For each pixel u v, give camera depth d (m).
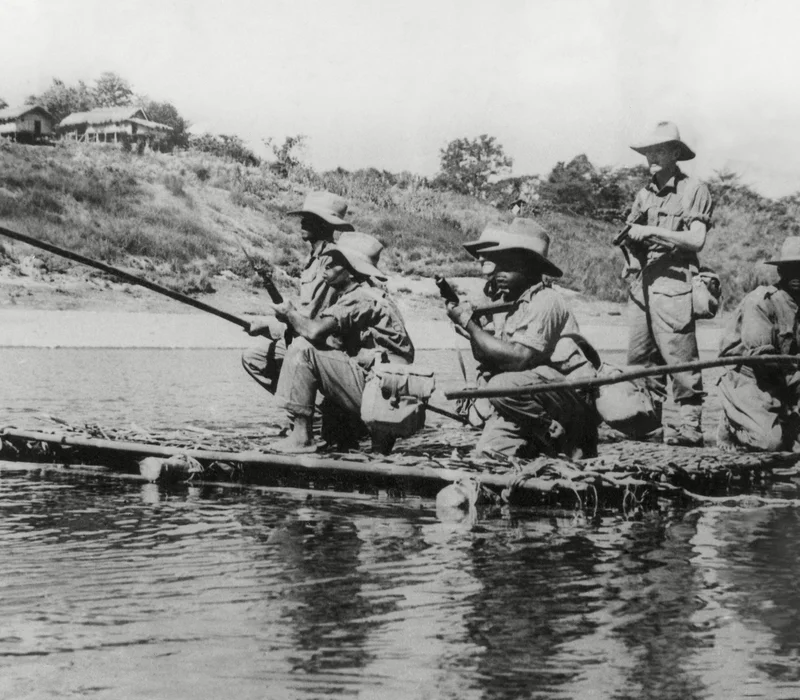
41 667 4.21
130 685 4.06
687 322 10.47
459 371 18.78
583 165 39.81
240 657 4.32
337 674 4.18
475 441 10.03
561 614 4.88
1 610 4.86
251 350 9.39
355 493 7.90
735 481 8.55
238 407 13.28
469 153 41.19
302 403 8.66
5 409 12.45
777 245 38.81
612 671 4.21
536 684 4.10
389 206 39.38
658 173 10.67
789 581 5.43
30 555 5.84
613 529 6.70
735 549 6.15
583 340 8.74
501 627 4.70
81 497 7.58
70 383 15.67
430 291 31.56
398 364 8.54
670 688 4.06
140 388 15.32
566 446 8.48
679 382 10.42
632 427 8.54
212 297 30.02
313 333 8.65
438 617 4.82
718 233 39.56
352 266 8.94
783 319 9.86
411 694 4.00
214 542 6.20
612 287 34.19
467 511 7.21
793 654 4.39
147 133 41.75
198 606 4.95
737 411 9.77
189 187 37.81
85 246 31.25
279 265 34.00
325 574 5.50
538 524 6.84
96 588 5.21
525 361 8.23
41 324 24.22
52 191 34.28
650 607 4.98
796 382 9.80
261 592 5.17
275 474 8.24
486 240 8.39
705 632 4.65
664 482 7.80
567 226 38.25
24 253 29.88
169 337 24.05
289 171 41.78
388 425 8.45
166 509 7.19
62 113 43.25
